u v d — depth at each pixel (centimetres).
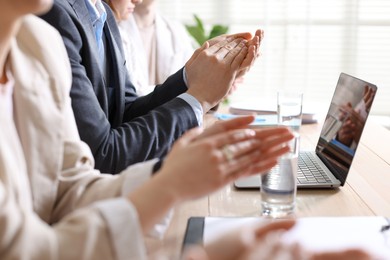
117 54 175
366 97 125
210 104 151
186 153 80
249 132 85
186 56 307
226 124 97
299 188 127
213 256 69
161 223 97
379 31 368
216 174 78
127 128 142
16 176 86
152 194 78
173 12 387
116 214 76
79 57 143
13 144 92
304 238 93
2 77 102
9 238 71
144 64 281
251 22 379
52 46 111
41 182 102
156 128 141
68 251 73
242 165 82
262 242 67
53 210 105
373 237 94
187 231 97
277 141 85
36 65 106
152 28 298
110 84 174
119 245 75
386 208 113
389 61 370
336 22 370
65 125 108
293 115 120
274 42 379
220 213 111
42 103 104
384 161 154
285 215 109
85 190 104
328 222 101
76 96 136
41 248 72
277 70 382
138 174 100
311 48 376
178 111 145
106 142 137
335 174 133
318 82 379
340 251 72
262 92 386
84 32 146
